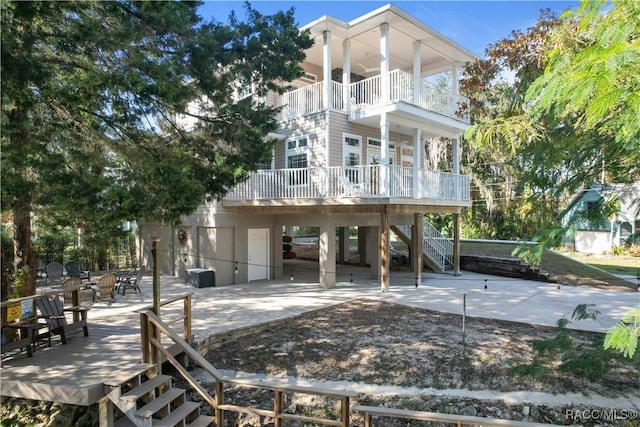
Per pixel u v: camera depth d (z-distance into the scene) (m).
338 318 9.86
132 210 5.98
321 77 18.09
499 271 17.05
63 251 16.67
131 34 6.12
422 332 8.70
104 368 5.74
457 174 15.90
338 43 15.38
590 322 9.52
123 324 8.49
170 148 8.02
